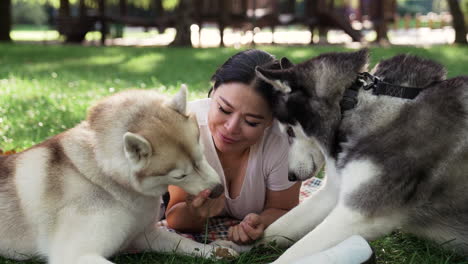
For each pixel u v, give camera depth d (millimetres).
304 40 24188
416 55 3516
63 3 22375
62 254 3020
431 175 3234
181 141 3059
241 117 3393
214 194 3223
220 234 3969
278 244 3619
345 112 3408
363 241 3045
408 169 3172
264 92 3375
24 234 3254
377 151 3219
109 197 3174
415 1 57156
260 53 3621
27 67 12602
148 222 3449
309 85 3445
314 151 3650
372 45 19562
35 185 3223
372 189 3178
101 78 10781
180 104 3201
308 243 3180
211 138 3727
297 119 3506
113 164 3078
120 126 3109
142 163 2984
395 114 3281
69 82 10047
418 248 3555
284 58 3787
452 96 3277
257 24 20906
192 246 3494
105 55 15914
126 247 3523
